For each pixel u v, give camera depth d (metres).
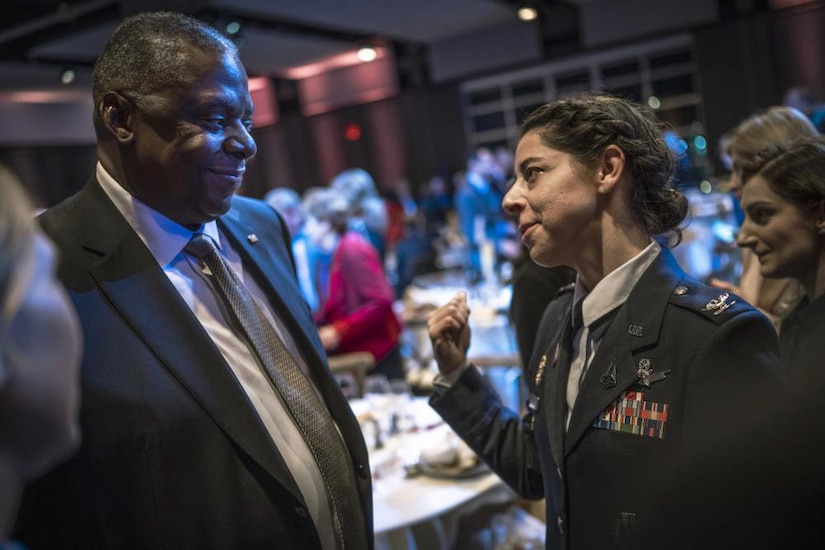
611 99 1.04
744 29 9.59
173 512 0.97
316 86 13.82
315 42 11.22
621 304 1.00
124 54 0.99
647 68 10.66
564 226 1.00
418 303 4.03
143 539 0.96
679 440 0.89
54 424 0.43
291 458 1.09
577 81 11.30
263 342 1.13
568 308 1.12
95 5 7.46
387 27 10.80
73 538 0.95
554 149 1.00
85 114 13.59
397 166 13.24
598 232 1.01
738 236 1.27
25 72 10.45
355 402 2.36
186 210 1.06
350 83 13.38
